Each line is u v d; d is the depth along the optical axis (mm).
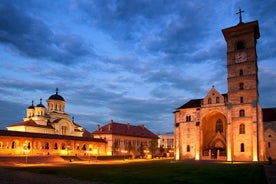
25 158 77250
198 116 88062
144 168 51531
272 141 90188
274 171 42344
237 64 84562
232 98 82688
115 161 87000
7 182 32625
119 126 136125
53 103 135375
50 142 95812
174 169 48812
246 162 70062
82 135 136000
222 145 88188
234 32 87438
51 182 32406
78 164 67938
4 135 80938
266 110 99125
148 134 150375
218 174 39625
